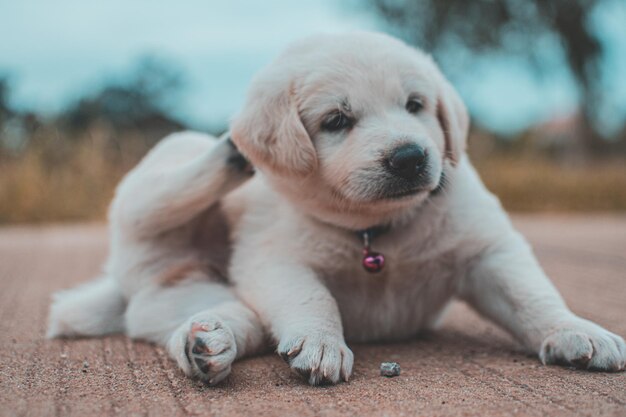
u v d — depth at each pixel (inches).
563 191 85.1
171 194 22.4
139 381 18.2
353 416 15.8
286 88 21.0
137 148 85.3
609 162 135.1
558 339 18.9
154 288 22.7
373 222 20.8
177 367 19.3
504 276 20.4
